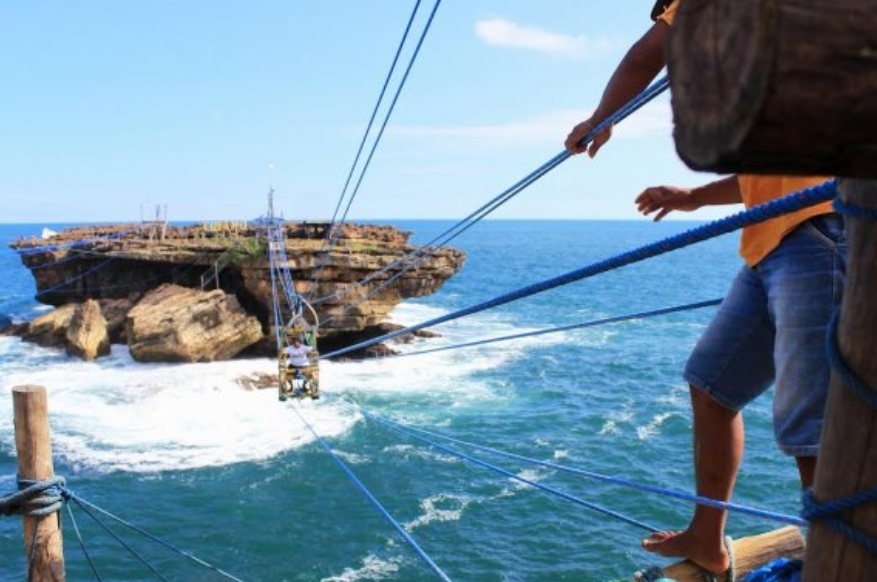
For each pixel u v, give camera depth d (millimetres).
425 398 40625
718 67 1583
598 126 4152
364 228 55344
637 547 22891
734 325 3939
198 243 51500
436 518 24984
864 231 1867
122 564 21781
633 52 3768
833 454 1979
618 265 3977
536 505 26016
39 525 8930
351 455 31094
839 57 1447
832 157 1587
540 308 84688
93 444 31891
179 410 36938
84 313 48406
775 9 1442
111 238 58594
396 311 77000
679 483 28344
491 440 33781
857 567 1939
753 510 3617
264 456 30859
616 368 48938
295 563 22031
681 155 1747
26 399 8844
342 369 46906
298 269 46969
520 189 8133
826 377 3008
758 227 3426
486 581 21047
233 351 46625
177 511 25453
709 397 4035
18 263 173375
